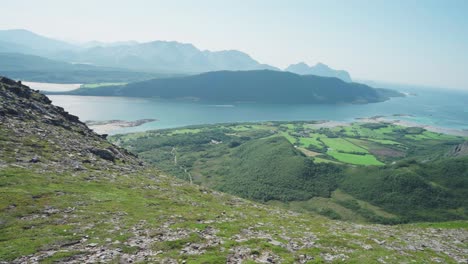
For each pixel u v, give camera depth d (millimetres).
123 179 58156
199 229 35812
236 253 29312
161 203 47906
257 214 54594
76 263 24250
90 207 38562
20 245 26062
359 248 36719
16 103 76000
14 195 36312
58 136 68438
